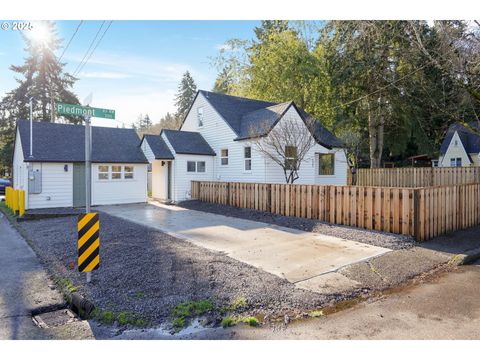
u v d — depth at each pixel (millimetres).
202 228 9531
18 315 4145
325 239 7930
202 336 3529
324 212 9727
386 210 8148
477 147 32625
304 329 3672
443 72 12922
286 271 5477
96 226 4941
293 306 4211
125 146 18062
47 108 35438
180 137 18531
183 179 17438
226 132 17891
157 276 5145
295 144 15055
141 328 3695
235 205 13672
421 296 4621
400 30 16750
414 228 7508
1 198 22062
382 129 27703
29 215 12555
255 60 27953
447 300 4469
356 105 26438
